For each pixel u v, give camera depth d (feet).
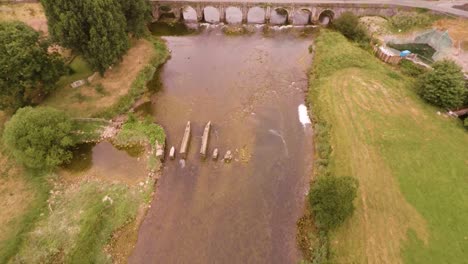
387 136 181.68
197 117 203.51
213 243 142.31
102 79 221.66
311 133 193.36
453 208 147.33
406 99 205.87
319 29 296.92
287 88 227.40
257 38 284.41
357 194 153.38
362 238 137.69
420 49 258.78
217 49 269.64
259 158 177.58
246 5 298.15
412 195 152.87
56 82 208.54
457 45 248.11
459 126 188.24
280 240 143.13
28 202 150.82
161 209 154.40
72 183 163.32
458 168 164.45
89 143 185.78
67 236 138.41
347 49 249.55
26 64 175.32
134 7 233.35
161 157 174.50
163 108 210.79
